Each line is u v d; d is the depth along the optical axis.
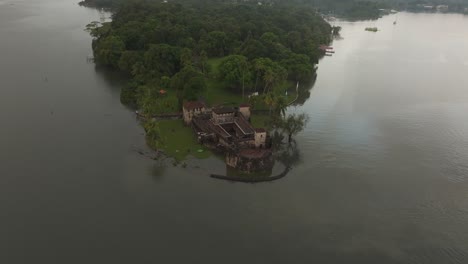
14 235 93.81
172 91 185.00
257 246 93.62
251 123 158.38
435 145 150.12
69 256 88.50
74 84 198.50
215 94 185.25
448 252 95.31
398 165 133.75
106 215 101.50
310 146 144.38
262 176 121.69
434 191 119.44
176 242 93.50
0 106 165.75
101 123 154.12
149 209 104.38
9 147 132.50
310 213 106.19
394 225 103.81
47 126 149.62
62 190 110.88
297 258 90.69
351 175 125.94
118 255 89.19
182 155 130.62
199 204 107.25
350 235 99.19
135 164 124.94
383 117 175.38
